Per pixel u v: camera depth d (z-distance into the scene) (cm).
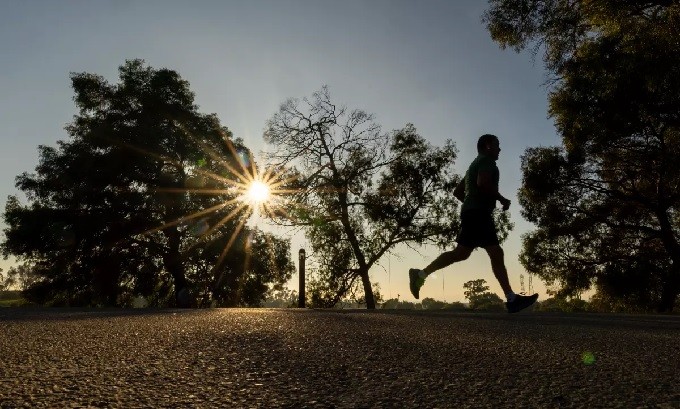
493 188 594
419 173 3450
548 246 3284
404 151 3528
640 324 688
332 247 3581
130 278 3616
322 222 3472
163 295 3791
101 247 3469
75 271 3478
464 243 611
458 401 230
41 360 327
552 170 3030
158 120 3700
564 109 2320
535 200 3155
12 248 3372
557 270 3281
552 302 3725
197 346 386
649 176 2991
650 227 3175
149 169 3553
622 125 2356
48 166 3491
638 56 1695
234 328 516
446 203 3509
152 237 3638
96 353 355
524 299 600
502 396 239
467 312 1112
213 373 288
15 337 445
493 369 305
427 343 418
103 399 231
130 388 252
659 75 1694
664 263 3114
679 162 2541
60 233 3309
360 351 369
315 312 946
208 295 3772
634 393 246
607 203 3156
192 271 3731
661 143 2686
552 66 2128
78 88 3603
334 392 246
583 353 372
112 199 3447
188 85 3838
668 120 2286
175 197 3562
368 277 3516
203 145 3734
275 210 3497
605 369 307
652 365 322
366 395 241
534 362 330
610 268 3106
